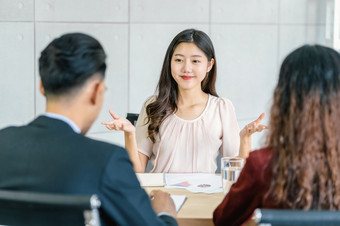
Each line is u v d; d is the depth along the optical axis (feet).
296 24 18.24
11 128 4.83
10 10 12.90
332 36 18.38
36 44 13.34
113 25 14.40
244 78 17.22
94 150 4.47
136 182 4.65
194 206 6.67
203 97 9.43
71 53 4.64
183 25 15.64
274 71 17.93
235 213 5.42
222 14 16.40
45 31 13.43
